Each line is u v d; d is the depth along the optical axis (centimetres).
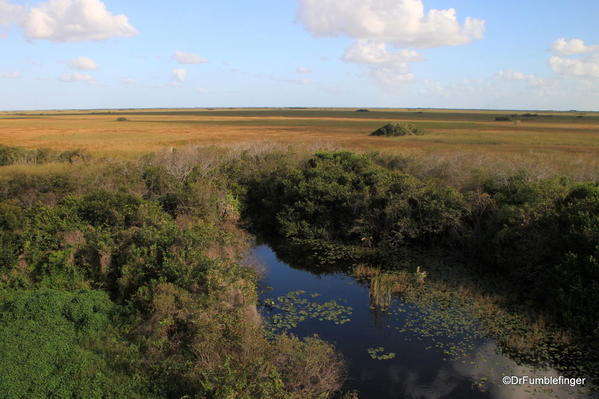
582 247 1198
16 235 1339
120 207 1609
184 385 813
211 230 1581
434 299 1283
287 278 1495
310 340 1009
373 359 976
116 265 1276
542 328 1091
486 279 1421
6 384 759
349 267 1595
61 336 938
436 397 844
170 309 998
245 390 727
